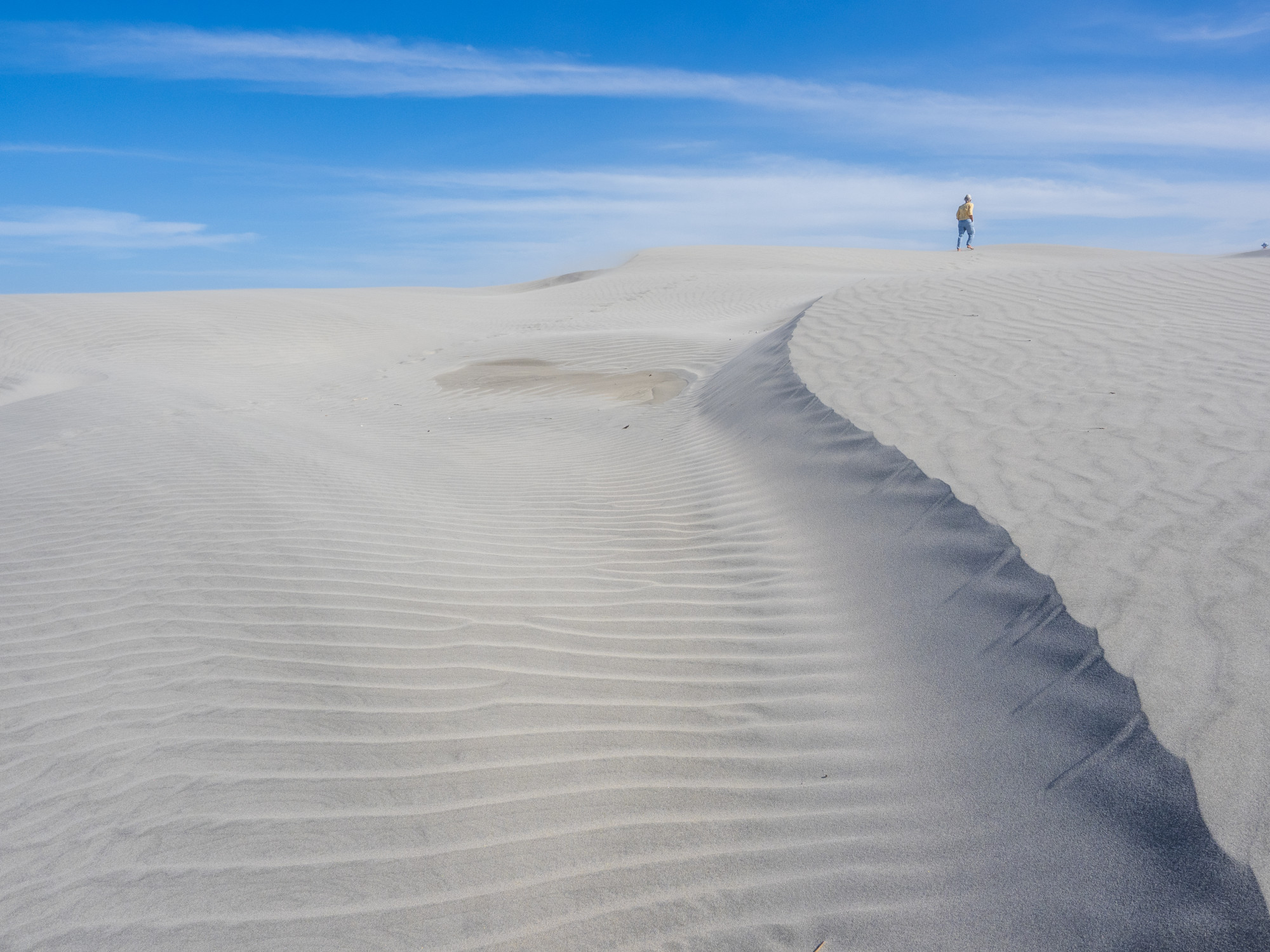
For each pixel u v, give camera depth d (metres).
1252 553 3.21
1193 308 7.67
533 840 2.65
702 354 12.04
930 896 2.24
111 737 3.16
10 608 4.19
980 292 9.20
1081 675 2.79
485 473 7.08
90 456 6.95
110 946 2.27
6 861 2.58
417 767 3.01
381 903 2.42
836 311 9.16
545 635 3.97
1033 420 5.21
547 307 23.47
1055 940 2.01
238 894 2.44
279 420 9.19
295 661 3.66
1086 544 3.56
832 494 5.14
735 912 2.32
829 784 2.78
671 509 5.79
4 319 16.03
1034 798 2.43
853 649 3.57
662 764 3.00
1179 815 2.13
